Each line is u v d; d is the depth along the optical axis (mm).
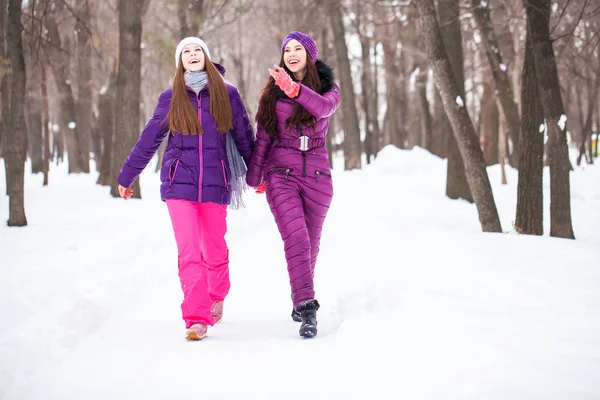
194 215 5176
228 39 38719
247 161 5578
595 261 6941
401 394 3443
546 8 9445
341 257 8250
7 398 3670
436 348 4035
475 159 10852
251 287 7016
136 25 16859
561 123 9508
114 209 13898
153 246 9266
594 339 4027
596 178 22016
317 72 5441
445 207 15922
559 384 3348
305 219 5504
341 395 3533
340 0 27875
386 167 24578
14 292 5828
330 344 4633
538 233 10438
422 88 32938
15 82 10422
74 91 31297
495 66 19125
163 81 38500
